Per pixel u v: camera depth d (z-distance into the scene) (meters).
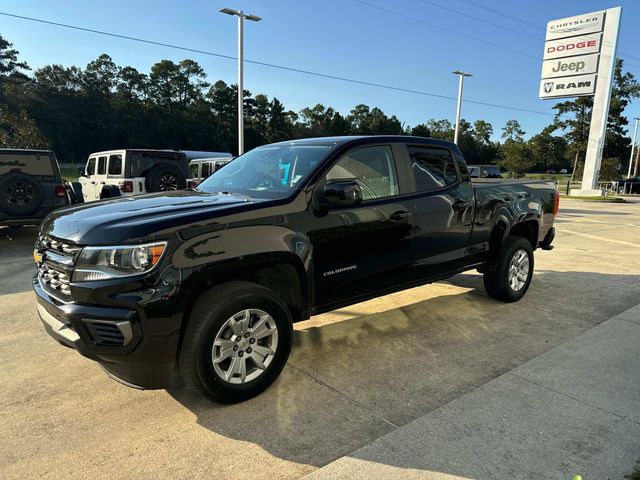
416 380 3.42
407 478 2.32
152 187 11.30
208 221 2.88
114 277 2.63
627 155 61.38
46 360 3.70
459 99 34.84
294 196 3.32
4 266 6.91
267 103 102.38
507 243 5.18
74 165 75.31
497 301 5.42
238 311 2.91
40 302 3.05
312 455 2.53
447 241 4.46
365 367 3.63
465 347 4.05
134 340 2.62
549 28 30.62
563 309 5.16
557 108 61.50
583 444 2.61
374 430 2.77
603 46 28.62
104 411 2.96
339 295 3.64
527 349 4.01
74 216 3.06
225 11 22.16
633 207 22.58
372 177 3.87
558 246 9.57
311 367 3.62
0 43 88.56
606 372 3.53
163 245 2.67
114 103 92.88
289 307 3.46
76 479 2.32
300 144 4.05
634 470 2.39
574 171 61.88
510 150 57.22
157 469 2.40
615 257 8.31
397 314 4.94
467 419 2.86
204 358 2.79
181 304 2.70
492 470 2.38
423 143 4.34
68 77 91.69
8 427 2.77
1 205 8.14
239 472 2.39
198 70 104.31
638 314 4.95
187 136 94.12
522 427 2.78
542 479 2.32
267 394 3.19
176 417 2.90
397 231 3.94
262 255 3.03
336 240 3.51
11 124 35.66
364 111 116.75
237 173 4.19
